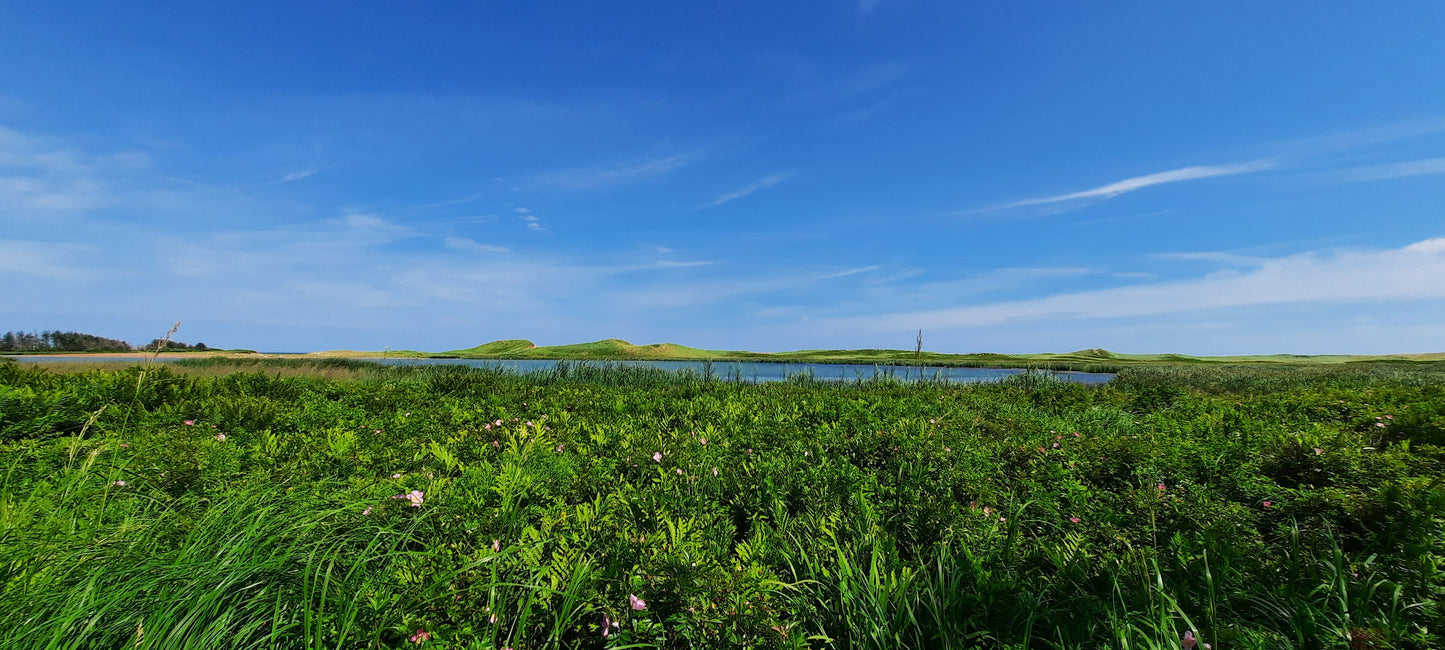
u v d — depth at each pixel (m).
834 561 3.20
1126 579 2.99
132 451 4.77
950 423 7.23
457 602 2.48
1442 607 2.54
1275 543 3.59
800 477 4.64
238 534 2.87
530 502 3.95
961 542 3.43
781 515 4.01
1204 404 9.87
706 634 2.46
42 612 2.10
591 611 2.58
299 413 7.34
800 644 2.46
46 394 6.44
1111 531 3.59
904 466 5.00
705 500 4.18
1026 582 3.03
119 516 3.21
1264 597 2.83
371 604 2.40
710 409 8.67
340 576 2.72
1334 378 18.75
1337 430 6.20
